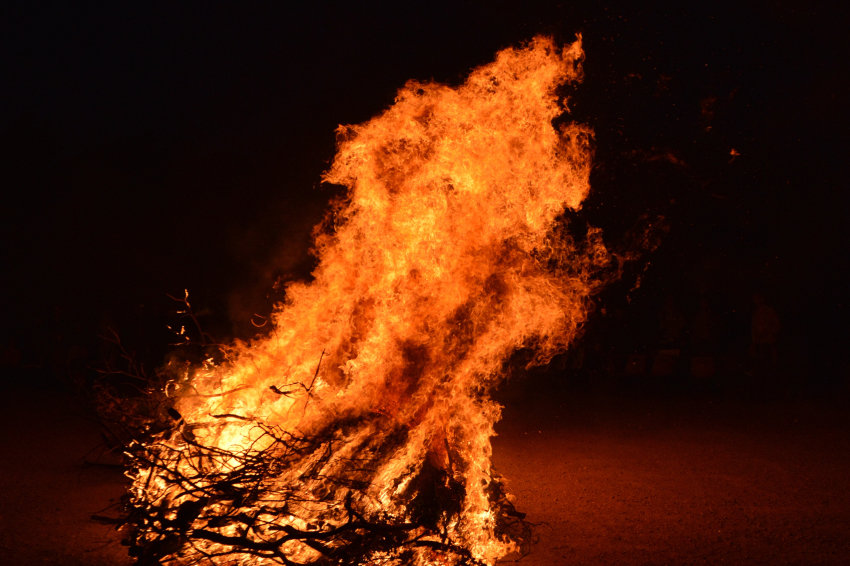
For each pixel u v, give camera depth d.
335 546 3.86
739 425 9.85
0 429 9.14
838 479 6.64
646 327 16.11
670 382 14.54
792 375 13.91
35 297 19.81
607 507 5.80
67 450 7.88
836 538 4.99
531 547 4.84
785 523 5.34
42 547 4.75
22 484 6.39
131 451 4.43
